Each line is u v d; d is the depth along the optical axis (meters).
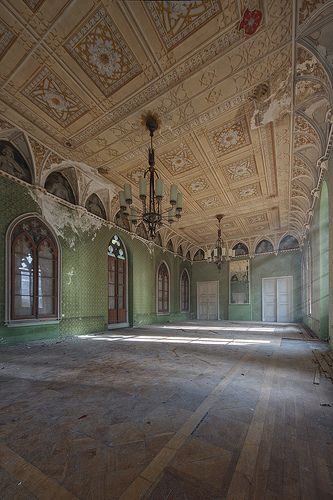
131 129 6.64
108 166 8.48
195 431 2.46
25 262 7.54
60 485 1.76
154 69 4.96
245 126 6.55
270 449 2.17
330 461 2.00
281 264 16.12
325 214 8.05
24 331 7.36
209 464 1.97
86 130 6.71
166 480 1.80
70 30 4.32
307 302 12.62
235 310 17.31
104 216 10.95
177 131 6.70
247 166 8.36
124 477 1.84
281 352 6.23
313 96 5.52
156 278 14.80
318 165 6.64
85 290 9.64
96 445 2.23
